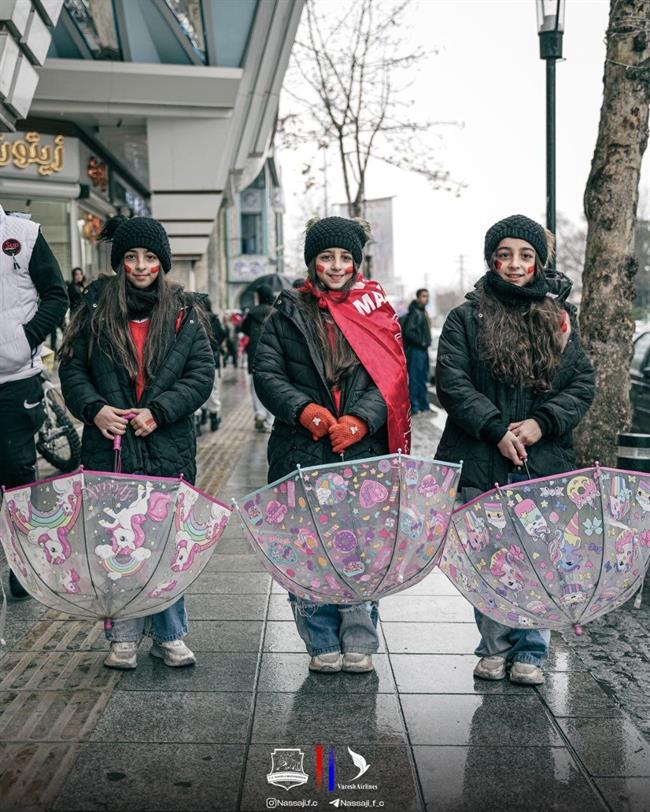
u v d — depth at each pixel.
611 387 7.42
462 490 4.01
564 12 8.85
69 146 18.58
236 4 15.76
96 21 15.52
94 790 3.11
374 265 24.14
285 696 3.88
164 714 3.70
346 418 3.88
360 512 3.57
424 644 4.52
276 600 5.23
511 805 3.04
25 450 5.03
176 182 18.59
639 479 3.61
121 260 4.11
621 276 7.36
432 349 28.14
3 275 4.86
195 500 3.67
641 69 7.09
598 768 3.29
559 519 3.58
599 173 7.32
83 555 3.56
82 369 4.11
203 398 4.10
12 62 7.90
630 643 4.67
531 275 3.99
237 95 17.61
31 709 3.74
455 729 3.59
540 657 4.02
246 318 12.83
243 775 3.22
